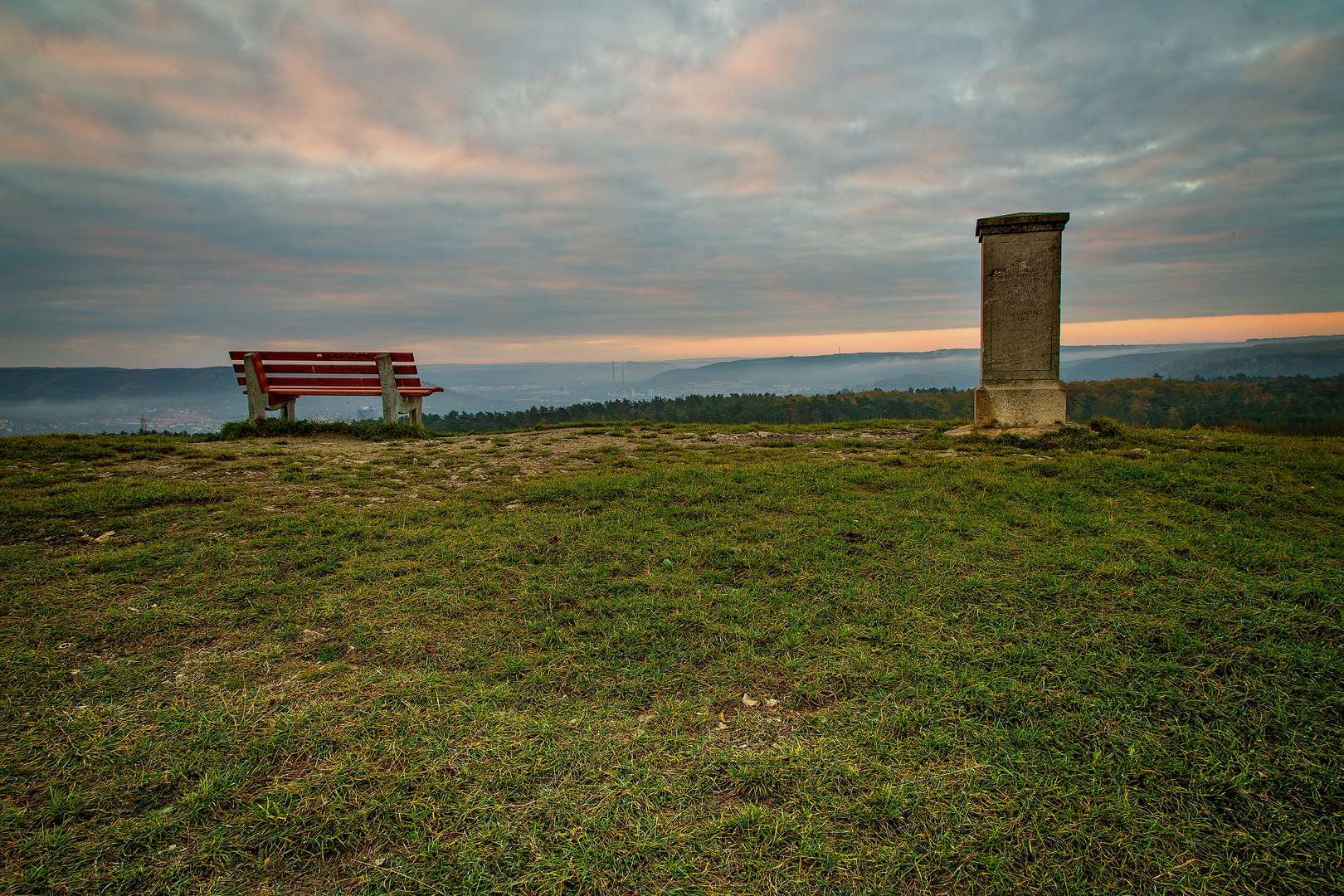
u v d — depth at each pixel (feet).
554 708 8.80
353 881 6.17
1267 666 9.40
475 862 6.32
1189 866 6.32
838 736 8.16
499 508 18.53
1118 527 15.44
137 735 8.18
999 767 7.55
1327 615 10.89
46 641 10.52
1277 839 6.60
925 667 9.55
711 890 6.06
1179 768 7.50
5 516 16.29
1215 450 26.45
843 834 6.70
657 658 10.04
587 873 6.21
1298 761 7.61
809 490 19.45
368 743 8.01
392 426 32.35
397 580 12.91
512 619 11.39
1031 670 9.43
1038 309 29.07
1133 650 9.93
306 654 10.28
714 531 15.71
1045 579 12.32
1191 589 11.79
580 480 20.83
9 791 7.23
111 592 12.32
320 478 21.97
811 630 10.79
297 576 13.29
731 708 8.87
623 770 7.61
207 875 6.23
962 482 19.90
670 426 38.50
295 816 6.83
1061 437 27.40
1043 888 6.10
